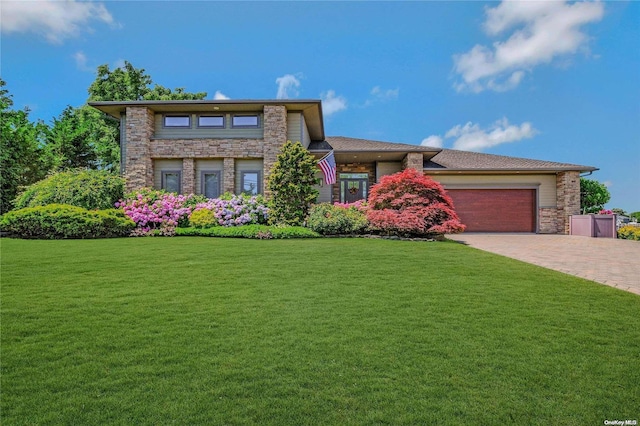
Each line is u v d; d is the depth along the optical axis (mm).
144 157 17609
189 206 16203
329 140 24703
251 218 15742
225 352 3584
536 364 3383
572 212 20234
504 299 5555
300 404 2713
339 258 9070
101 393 2836
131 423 2477
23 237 13523
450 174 21141
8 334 4000
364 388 2941
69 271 7309
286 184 15742
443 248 11430
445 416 2584
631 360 3492
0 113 24828
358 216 15289
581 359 3498
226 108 18125
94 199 15477
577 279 7070
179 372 3174
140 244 11547
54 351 3576
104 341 3828
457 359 3469
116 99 28781
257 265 8070
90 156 29484
